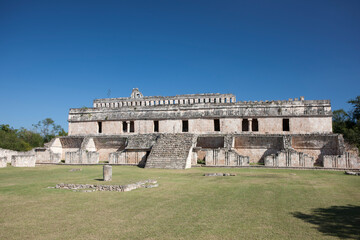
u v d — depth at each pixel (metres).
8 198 15.01
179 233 9.16
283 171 28.67
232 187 18.28
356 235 8.90
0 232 9.45
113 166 36.56
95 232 9.34
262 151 40.28
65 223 10.40
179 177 23.86
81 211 12.09
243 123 46.00
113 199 14.48
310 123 40.22
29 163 39.34
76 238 8.80
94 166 37.34
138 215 11.39
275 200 14.15
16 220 10.85
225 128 42.91
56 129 86.69
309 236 8.82
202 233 9.14
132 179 21.44
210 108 44.16
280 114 41.12
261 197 14.93
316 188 17.89
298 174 25.88
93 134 48.06
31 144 73.56
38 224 10.32
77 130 50.09
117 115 48.47
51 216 11.37
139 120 47.09
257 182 20.59
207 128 43.62
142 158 38.75
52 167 36.84
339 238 8.64
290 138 37.69
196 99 57.81
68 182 20.66
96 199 14.49
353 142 41.22
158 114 46.50
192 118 44.56
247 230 9.42
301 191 16.75
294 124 40.66
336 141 37.44
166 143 36.84
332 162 31.41
